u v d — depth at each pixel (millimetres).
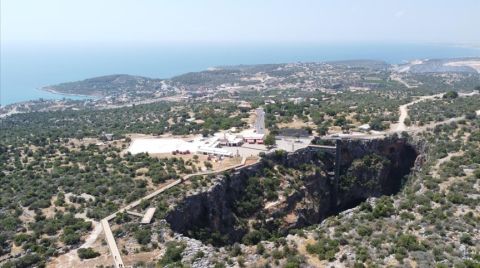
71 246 99562
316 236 99688
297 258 88688
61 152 172750
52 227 106000
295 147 175000
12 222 108375
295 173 162875
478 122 192000
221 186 136875
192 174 141125
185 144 180875
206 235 123812
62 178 137875
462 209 107062
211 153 166375
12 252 97688
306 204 157000
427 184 128125
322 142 185875
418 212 108062
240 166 150875
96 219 111688
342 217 113188
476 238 90938
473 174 130750
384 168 185500
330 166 179000
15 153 172000
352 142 184125
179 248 99000
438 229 95875
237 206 140125
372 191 183125
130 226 107625
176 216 118312
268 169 156500
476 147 158250
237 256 96750
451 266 79438
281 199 148875
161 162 153250
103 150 174875
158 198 122250
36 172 145500
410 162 190500
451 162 144625
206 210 129250
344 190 179000
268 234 137250
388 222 103625
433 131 190250
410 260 83125
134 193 124938
